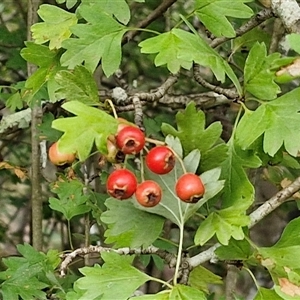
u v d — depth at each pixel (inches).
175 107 24.0
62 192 21.0
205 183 16.2
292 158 20.1
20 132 28.5
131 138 15.1
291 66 15.4
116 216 16.8
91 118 14.9
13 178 30.9
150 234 16.8
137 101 17.4
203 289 20.1
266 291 16.5
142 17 27.7
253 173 22.6
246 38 21.5
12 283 19.4
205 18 16.9
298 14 17.4
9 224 34.5
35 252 19.8
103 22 16.8
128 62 29.7
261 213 17.4
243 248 16.9
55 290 21.0
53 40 17.2
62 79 16.2
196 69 19.5
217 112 26.6
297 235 16.7
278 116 16.0
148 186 15.6
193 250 26.3
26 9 30.7
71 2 17.1
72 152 14.7
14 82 29.6
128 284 15.8
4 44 27.8
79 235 24.5
